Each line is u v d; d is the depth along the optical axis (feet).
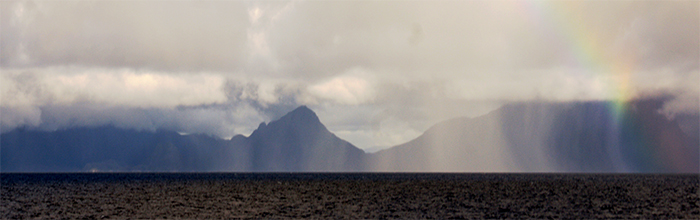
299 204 228.02
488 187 377.30
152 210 201.87
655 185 413.39
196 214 189.06
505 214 189.88
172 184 429.79
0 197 266.36
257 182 487.20
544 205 222.28
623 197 268.41
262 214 189.78
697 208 208.44
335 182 491.72
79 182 480.64
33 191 319.88
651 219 173.99
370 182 493.77
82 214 188.03
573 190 334.03
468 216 184.24
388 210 203.31
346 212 196.24
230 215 186.60
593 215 186.19
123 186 388.78
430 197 270.26
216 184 431.02
